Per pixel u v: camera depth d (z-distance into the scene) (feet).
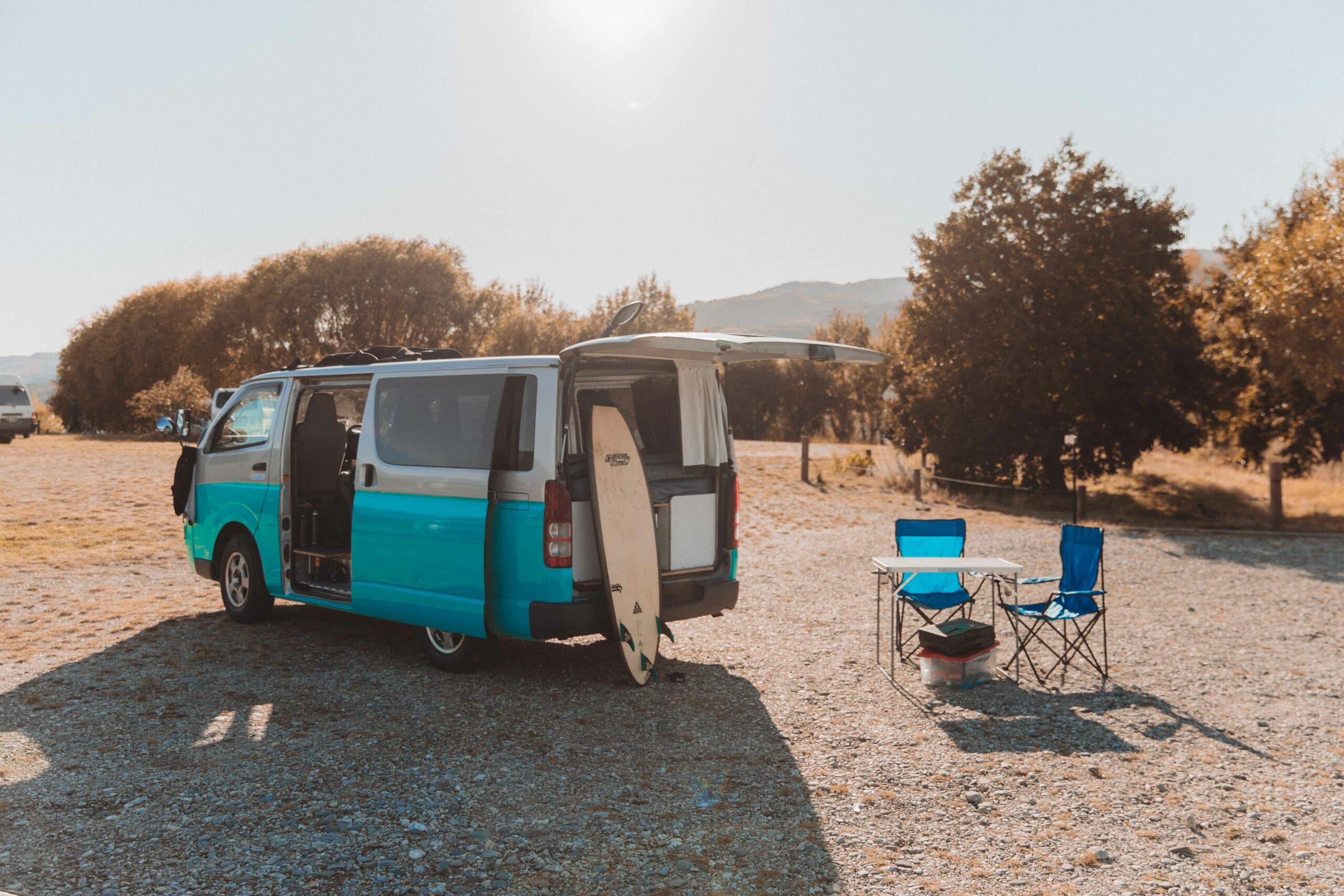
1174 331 69.15
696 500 22.77
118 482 63.16
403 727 18.02
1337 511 63.72
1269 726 19.01
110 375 168.04
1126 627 28.30
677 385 22.93
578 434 20.27
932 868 12.76
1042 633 27.35
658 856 12.98
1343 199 68.39
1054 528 54.39
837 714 19.43
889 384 81.35
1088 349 67.41
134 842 13.04
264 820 13.83
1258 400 83.46
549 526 19.52
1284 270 65.46
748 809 14.58
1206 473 92.73
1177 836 13.84
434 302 145.59
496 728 18.06
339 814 14.10
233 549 26.78
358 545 22.57
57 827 13.51
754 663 23.43
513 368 20.29
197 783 15.14
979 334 71.41
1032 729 18.65
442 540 20.80
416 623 21.50
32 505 50.78
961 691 21.26
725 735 17.95
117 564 36.58
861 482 78.59
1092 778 16.07
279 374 25.84
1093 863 12.91
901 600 23.18
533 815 14.20
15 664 22.06
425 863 12.59
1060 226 70.49
